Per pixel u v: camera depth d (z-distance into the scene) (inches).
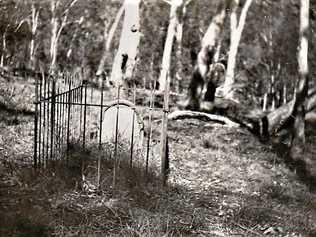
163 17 1050.7
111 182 253.4
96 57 1022.4
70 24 1062.4
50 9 1037.2
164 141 284.0
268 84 906.7
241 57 939.3
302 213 273.0
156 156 341.1
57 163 262.7
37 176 243.6
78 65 1013.2
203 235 215.0
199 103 572.4
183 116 513.7
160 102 564.4
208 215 242.2
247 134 495.2
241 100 824.3
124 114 345.7
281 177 370.6
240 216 245.8
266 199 295.7
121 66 433.1
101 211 218.4
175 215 231.5
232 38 796.0
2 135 326.6
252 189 317.4
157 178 283.4
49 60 970.1
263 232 231.0
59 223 198.4
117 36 1035.9
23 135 339.3
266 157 426.0
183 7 924.0
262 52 943.7
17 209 203.2
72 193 234.4
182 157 370.3
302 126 456.4
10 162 268.1
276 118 542.3
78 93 354.6
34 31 932.6
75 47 1041.5
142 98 550.6
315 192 343.9
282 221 248.4
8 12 967.6
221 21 609.3
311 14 783.1
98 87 594.6
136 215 219.3
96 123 374.6
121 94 425.1
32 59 896.9
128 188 252.7
